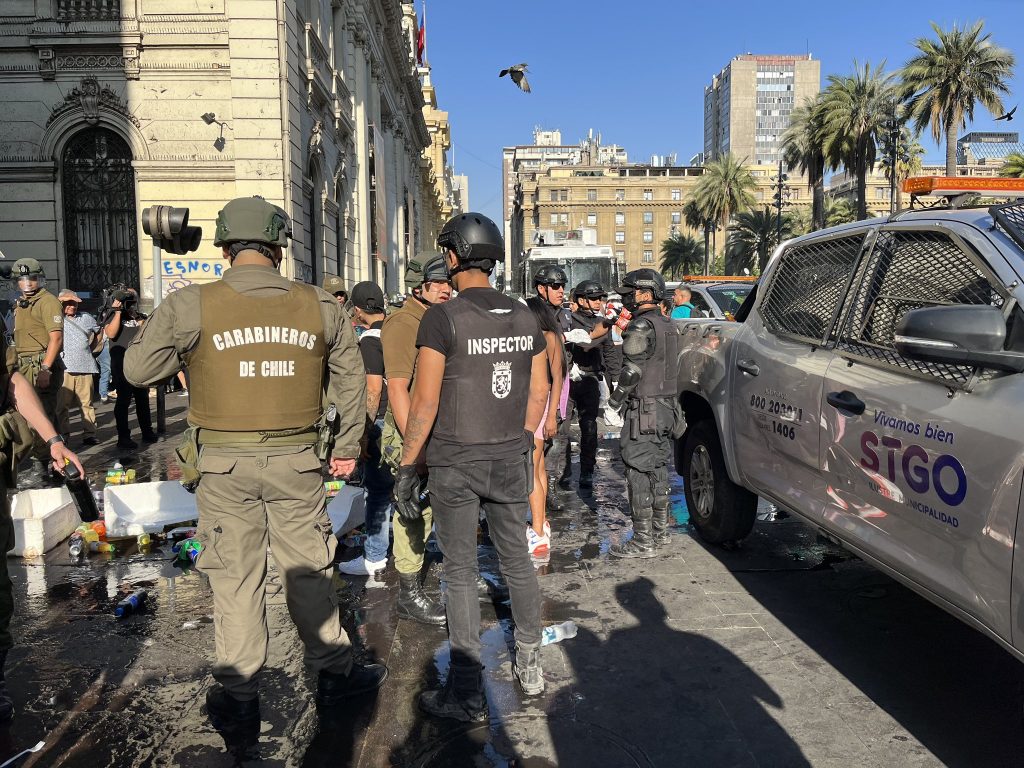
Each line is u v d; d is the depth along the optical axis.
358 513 5.62
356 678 3.23
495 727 2.95
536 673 3.18
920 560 2.88
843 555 4.96
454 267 3.07
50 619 4.05
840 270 3.82
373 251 28.59
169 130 14.89
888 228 3.52
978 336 2.46
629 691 3.22
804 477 3.80
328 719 3.03
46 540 5.21
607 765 2.70
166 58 14.77
